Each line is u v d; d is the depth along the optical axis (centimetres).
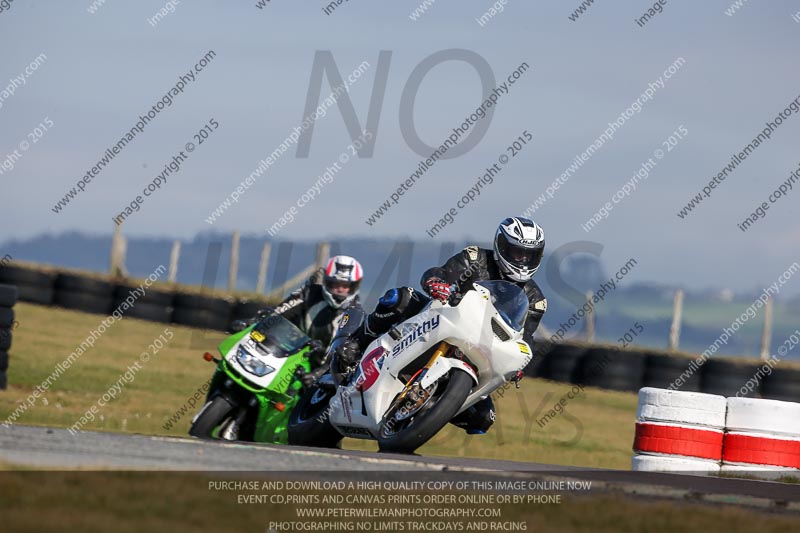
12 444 1905
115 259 9588
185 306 8512
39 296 8606
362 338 2758
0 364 4734
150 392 5494
